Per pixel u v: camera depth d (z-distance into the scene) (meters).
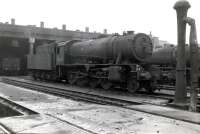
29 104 11.04
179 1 10.95
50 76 26.88
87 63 21.19
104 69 18.28
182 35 11.06
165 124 7.43
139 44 17.34
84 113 9.04
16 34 39.44
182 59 11.09
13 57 45.50
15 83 23.44
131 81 16.94
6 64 43.38
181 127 7.07
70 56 23.88
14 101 11.81
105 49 18.80
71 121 7.82
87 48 21.03
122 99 13.03
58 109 9.83
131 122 7.71
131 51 17.05
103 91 17.64
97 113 9.05
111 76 17.17
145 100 13.20
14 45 44.81
